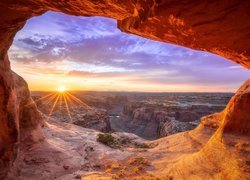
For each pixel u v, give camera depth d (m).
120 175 12.54
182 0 3.75
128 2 4.80
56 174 12.39
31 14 7.12
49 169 12.64
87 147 18.39
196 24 4.25
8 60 10.92
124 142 22.88
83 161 15.15
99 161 15.35
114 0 4.91
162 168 13.98
